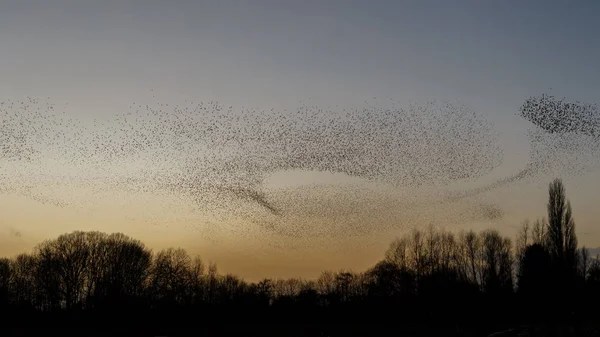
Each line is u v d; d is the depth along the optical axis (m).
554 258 88.31
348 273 141.38
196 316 113.06
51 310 102.19
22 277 108.94
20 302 105.00
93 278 105.19
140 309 106.94
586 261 102.06
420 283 107.50
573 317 85.69
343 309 117.56
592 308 90.12
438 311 103.12
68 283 102.81
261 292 127.44
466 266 109.44
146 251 112.62
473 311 101.88
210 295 125.06
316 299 124.19
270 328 94.38
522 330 75.75
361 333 83.06
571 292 86.81
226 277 131.38
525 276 97.75
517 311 99.69
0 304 103.31
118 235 109.62
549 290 89.06
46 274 101.81
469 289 103.69
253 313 116.81
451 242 110.75
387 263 113.44
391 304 110.50
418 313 105.62
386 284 112.31
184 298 116.69
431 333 80.81
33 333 86.00
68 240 105.31
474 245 109.50
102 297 103.25
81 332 88.06
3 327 95.25
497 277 105.06
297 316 114.88
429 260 109.88
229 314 115.44
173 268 115.62
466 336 76.06
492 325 88.44
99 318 102.25
